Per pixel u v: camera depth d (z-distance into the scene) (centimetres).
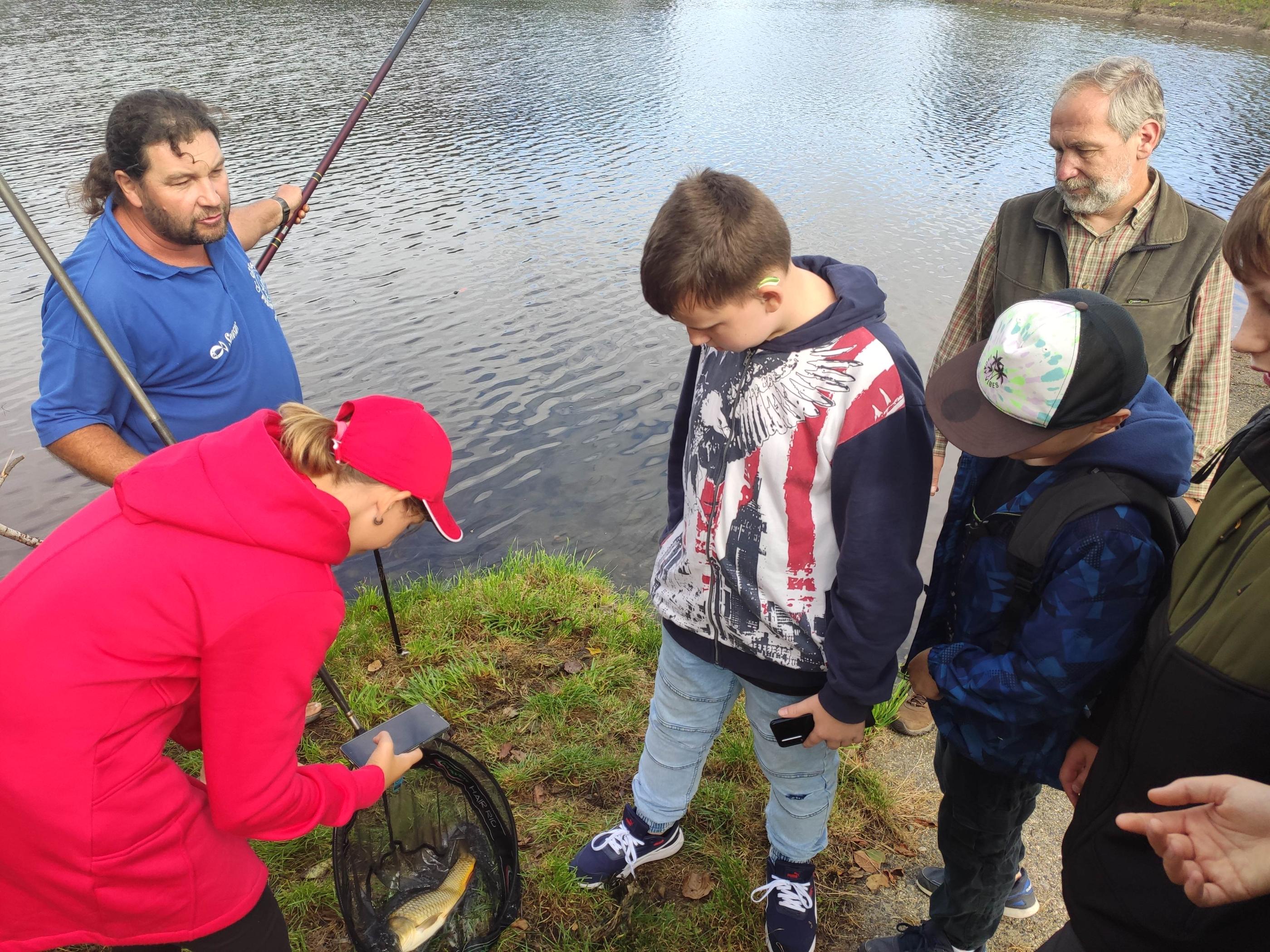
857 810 266
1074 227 261
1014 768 175
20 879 148
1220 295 249
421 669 319
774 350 174
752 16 3956
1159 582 153
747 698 208
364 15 3203
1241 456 134
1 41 2466
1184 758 130
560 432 838
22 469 820
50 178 1386
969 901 199
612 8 3959
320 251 1278
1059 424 151
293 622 145
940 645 189
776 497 180
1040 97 2434
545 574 391
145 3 3281
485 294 1163
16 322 1048
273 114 1862
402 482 151
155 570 141
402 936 177
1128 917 137
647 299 168
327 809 161
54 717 139
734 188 159
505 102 2167
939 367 182
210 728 146
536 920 229
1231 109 2164
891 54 3069
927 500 175
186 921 156
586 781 271
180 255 246
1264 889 104
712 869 244
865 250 1309
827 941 230
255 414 155
